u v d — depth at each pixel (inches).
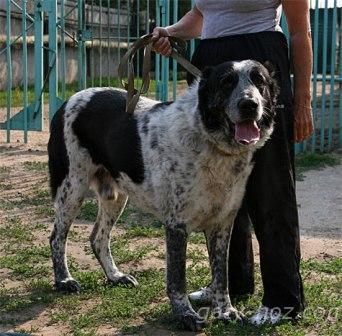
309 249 174.7
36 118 315.9
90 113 142.6
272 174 127.6
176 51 136.1
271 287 130.1
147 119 132.0
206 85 120.1
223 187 124.5
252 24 126.3
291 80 137.3
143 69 135.8
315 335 125.1
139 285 147.3
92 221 196.9
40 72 314.2
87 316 132.3
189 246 174.4
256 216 130.1
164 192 128.2
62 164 147.3
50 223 194.5
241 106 115.1
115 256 164.7
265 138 122.1
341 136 301.7
